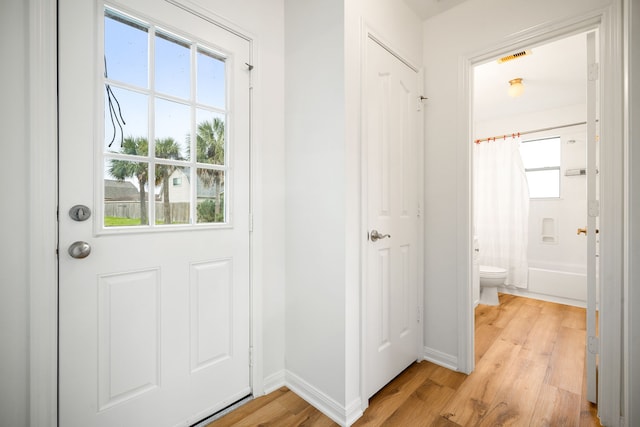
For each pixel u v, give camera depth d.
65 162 1.00
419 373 1.79
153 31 1.20
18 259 0.94
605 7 1.33
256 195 1.54
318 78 1.47
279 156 1.66
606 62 1.33
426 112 1.99
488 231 3.76
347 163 1.37
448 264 1.87
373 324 1.55
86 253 1.01
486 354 2.02
